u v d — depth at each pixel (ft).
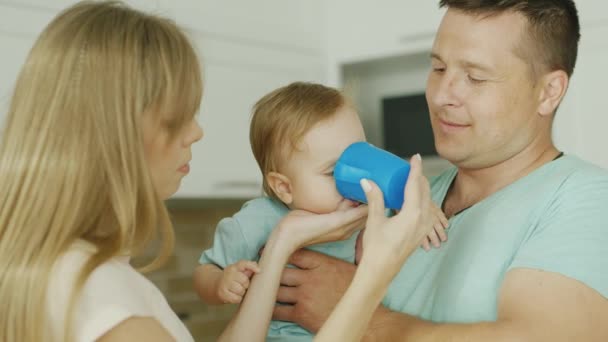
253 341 3.53
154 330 2.47
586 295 3.13
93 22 2.70
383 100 8.23
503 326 3.12
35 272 2.46
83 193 2.56
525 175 3.88
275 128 3.92
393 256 2.83
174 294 8.41
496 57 3.68
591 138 6.84
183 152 2.92
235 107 7.33
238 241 4.10
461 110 3.77
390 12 7.92
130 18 2.78
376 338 3.49
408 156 7.98
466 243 3.70
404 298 3.87
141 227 2.66
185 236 8.59
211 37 7.11
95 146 2.59
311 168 3.81
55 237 2.52
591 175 3.52
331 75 8.35
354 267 4.00
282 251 3.65
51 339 2.45
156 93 2.70
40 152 2.57
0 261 2.53
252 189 7.48
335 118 3.84
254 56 7.55
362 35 8.13
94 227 2.67
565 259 3.21
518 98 3.75
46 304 2.46
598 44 6.82
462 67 3.77
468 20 3.75
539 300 3.14
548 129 3.95
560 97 3.91
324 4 8.41
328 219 3.68
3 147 2.66
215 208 9.00
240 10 7.45
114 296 2.46
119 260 2.67
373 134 8.28
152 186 2.67
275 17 7.81
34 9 5.82
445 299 3.61
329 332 2.71
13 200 2.58
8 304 2.48
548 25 3.76
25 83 2.69
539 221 3.49
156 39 2.76
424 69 8.01
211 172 7.08
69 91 2.60
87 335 2.38
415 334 3.33
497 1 3.72
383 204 2.99
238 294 3.64
